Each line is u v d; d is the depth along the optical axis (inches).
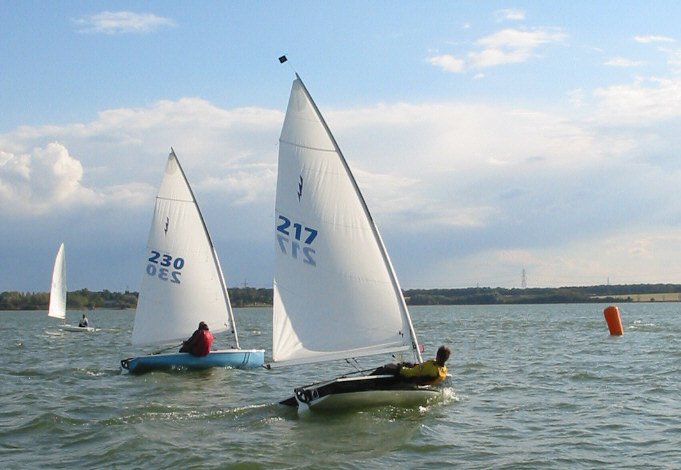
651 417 668.1
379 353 680.4
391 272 675.4
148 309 1075.3
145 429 619.8
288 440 577.0
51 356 1375.5
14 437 603.8
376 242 678.5
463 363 1146.7
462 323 2903.5
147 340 1075.3
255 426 626.5
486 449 554.3
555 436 595.2
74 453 551.2
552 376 957.8
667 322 2605.8
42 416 669.9
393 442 570.3
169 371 1008.9
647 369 1017.5
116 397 801.6
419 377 666.8
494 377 956.6
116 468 509.0
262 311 7322.8
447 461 523.2
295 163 700.7
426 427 616.4
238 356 1041.5
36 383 931.3
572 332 2026.3
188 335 1071.6
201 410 709.9
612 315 1800.0
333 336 687.7
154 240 1078.4
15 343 1779.0
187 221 1076.5
